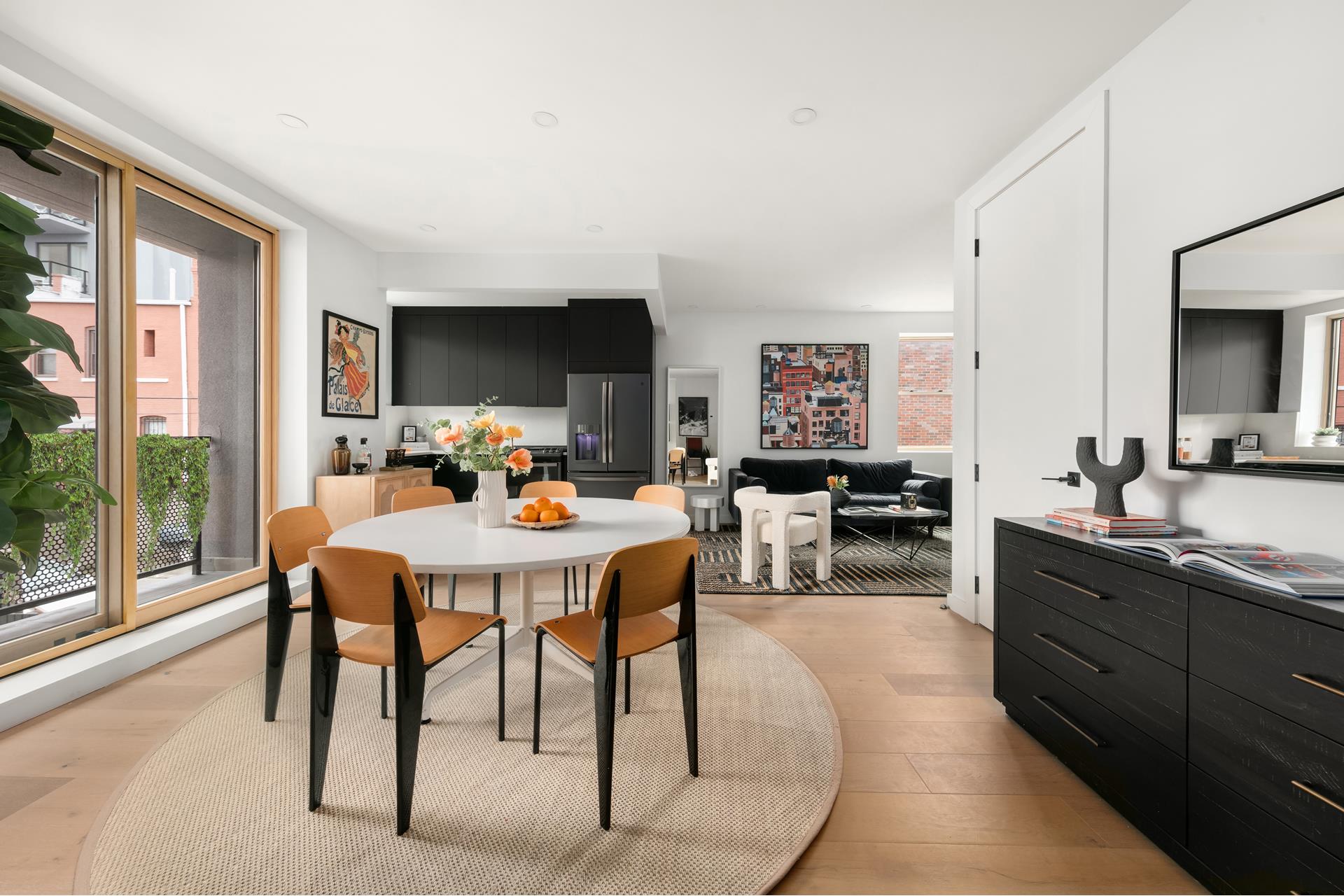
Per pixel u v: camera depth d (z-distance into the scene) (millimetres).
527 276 4512
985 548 3064
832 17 1904
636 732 2004
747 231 3949
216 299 3211
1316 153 1469
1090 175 2266
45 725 2018
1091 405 2264
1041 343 2592
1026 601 1994
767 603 3561
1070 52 2078
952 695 2309
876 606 3502
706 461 6672
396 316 5574
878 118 2520
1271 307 1511
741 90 2318
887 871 1377
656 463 6660
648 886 1304
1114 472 1813
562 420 5918
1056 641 1835
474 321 5586
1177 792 1379
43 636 2346
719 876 1337
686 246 4281
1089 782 1692
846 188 3225
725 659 2656
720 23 1935
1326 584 1122
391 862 1373
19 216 1088
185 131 2656
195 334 3076
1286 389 1470
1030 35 1989
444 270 4512
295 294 3650
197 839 1444
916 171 3010
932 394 6766
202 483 3131
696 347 6680
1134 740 1513
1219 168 1729
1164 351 1925
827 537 4059
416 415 5918
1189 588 1345
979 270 3143
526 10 1875
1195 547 1456
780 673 2508
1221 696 1264
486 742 1938
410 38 2012
